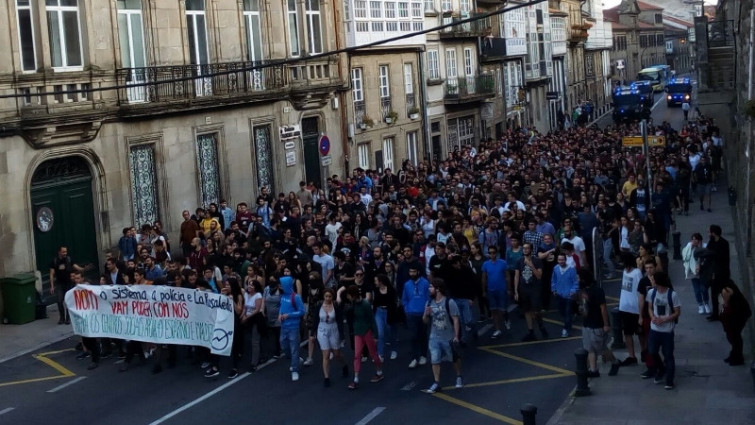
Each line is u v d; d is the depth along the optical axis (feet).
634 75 452.76
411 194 100.07
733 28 95.30
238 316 59.16
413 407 50.75
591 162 119.55
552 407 49.88
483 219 78.89
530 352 61.05
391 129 142.20
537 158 126.11
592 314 53.01
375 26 135.64
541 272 63.82
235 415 50.83
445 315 53.16
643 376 53.36
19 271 77.36
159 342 60.85
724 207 114.42
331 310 55.47
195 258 74.08
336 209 89.66
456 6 171.22
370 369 59.06
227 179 102.58
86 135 83.30
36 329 73.26
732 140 100.83
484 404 50.80
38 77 79.20
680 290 75.31
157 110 90.74
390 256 69.82
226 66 101.45
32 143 78.33
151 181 92.79
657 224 84.58
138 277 61.31
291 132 113.29
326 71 121.70
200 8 101.65
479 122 182.60
